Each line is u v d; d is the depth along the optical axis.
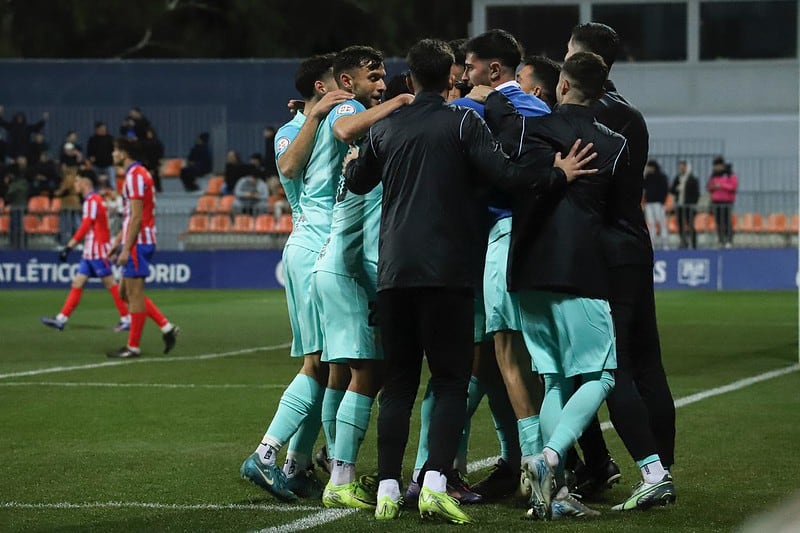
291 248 13.41
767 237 55.97
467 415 13.45
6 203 57.81
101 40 81.75
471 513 12.26
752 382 22.69
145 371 24.50
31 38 80.12
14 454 15.46
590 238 11.99
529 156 11.98
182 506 12.52
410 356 12.16
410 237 11.80
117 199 47.41
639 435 12.27
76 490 13.30
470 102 12.81
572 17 66.38
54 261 54.69
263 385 22.27
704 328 34.81
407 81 14.34
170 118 60.53
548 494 11.62
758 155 64.31
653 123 65.25
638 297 12.75
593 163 11.99
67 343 30.70
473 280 11.94
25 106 60.25
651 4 65.94
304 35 82.94
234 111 60.41
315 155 13.30
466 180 11.90
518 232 12.12
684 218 54.44
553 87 13.62
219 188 59.62
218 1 82.38
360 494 12.60
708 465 14.65
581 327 11.94
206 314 40.44
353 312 12.60
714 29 65.94
